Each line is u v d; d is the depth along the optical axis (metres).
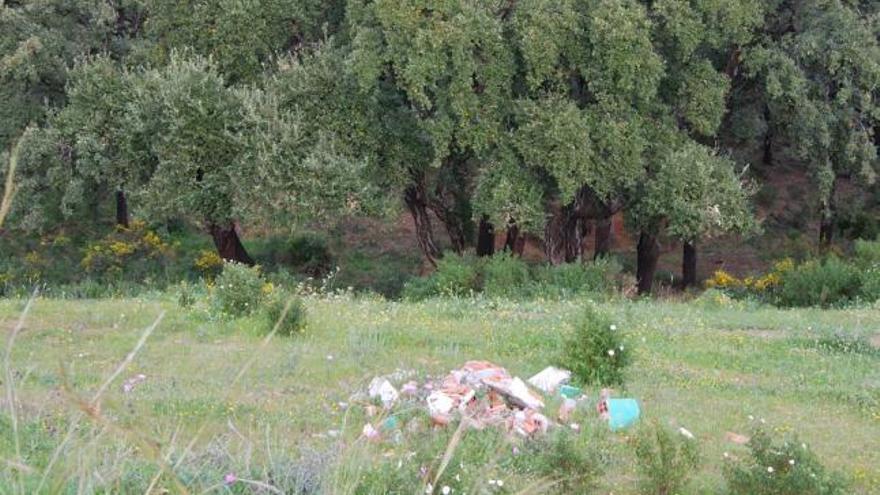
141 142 18.78
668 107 18.47
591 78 17.36
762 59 18.75
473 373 8.31
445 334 11.10
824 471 6.25
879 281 16.59
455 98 16.86
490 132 17.31
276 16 18.66
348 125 18.14
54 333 10.56
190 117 17.62
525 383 8.61
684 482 6.25
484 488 5.07
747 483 5.98
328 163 17.47
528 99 17.38
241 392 8.08
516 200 17.47
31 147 18.88
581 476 6.06
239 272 11.80
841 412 8.69
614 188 18.30
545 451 6.50
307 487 4.92
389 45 16.73
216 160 18.19
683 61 18.08
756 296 18.86
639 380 9.34
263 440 6.42
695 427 7.85
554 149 17.03
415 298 16.91
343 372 9.02
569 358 9.12
